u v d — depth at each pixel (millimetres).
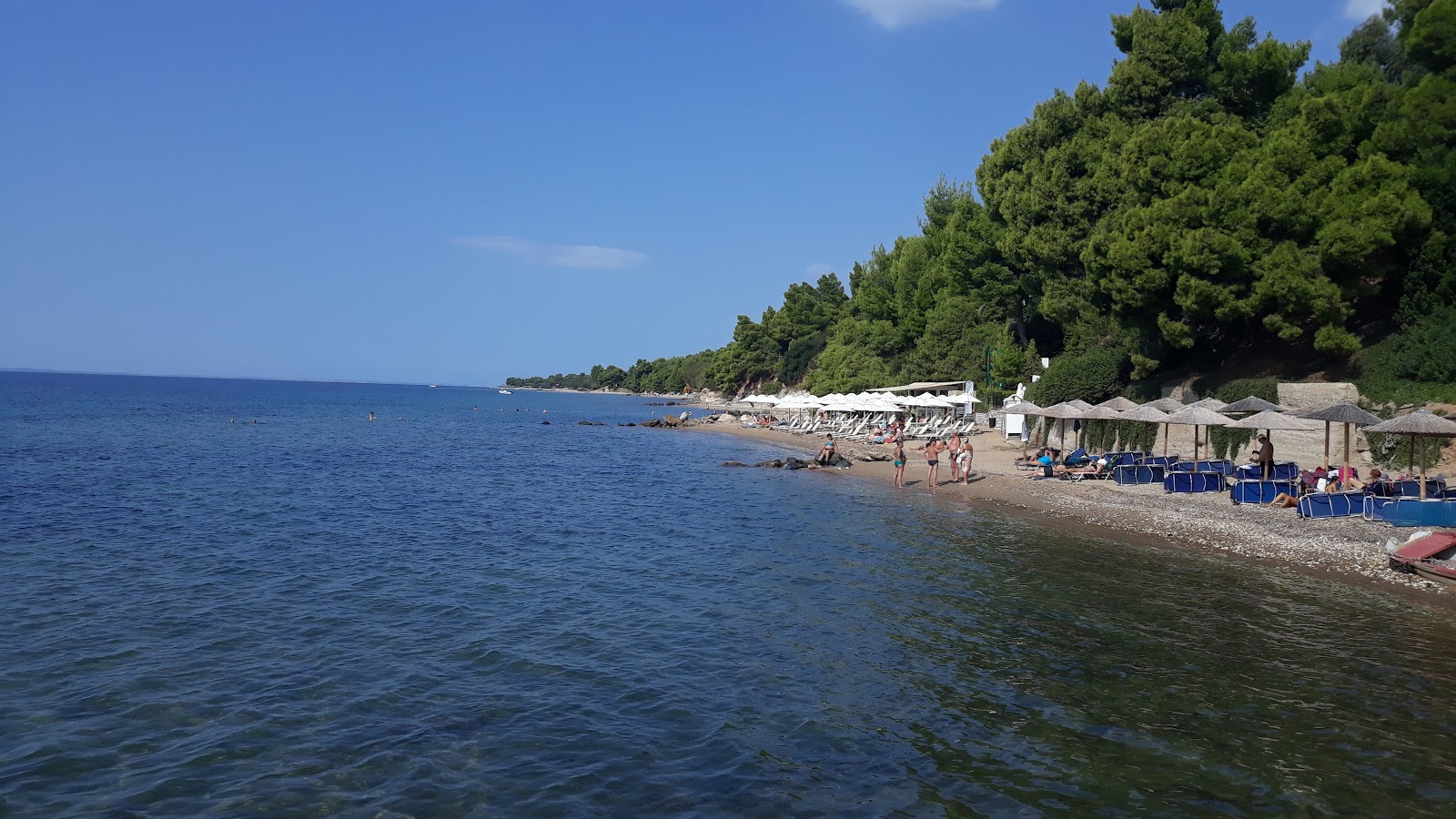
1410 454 22344
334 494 30031
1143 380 40188
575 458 47562
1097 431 39375
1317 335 30406
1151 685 11055
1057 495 28594
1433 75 29938
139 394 151500
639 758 9055
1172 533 21422
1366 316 33062
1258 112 41500
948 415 58125
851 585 16500
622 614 14469
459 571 17719
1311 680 11211
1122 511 24922
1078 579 16906
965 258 63156
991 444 47406
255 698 10586
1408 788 8305
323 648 12570
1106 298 40031
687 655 12367
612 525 23844
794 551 19906
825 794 8289
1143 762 8914
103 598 15102
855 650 12578
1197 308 33000
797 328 134625
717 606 15000
